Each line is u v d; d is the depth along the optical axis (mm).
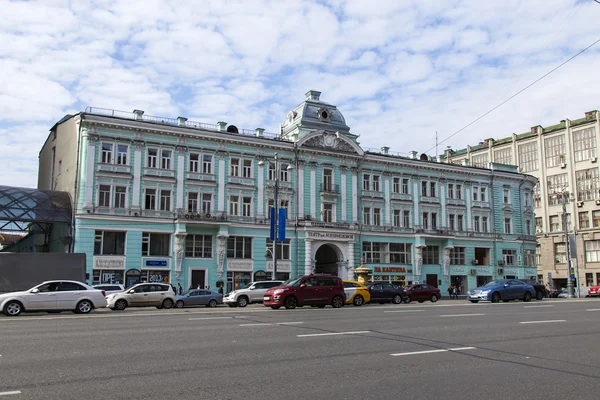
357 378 9336
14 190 42094
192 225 44469
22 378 8992
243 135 48250
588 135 82875
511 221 64375
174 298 33562
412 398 8109
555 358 11570
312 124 52625
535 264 65125
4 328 16406
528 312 23250
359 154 54094
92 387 8414
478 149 99188
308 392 8328
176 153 45500
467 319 19594
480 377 9586
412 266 55969
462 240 59750
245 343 13008
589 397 8344
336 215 52062
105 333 14820
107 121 42531
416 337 14414
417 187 58125
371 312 23422
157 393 8109
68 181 44688
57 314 24922
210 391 8273
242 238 47438
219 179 46969
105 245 41750
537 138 89812
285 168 50312
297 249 49188
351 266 51031
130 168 43312
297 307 29188
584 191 82375
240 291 35594
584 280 80500
